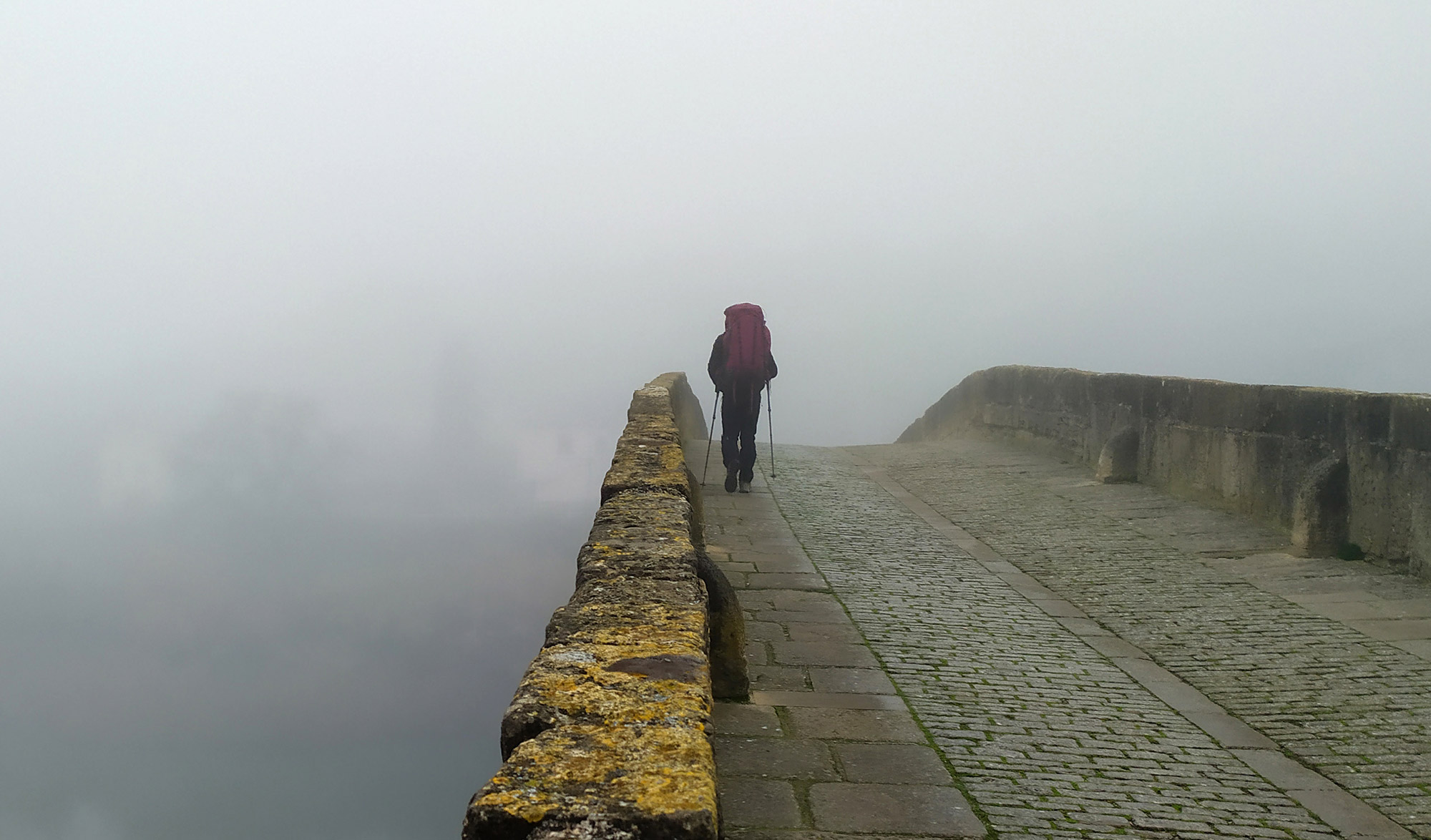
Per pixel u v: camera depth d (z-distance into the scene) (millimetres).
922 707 5750
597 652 3059
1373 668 6570
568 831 1976
